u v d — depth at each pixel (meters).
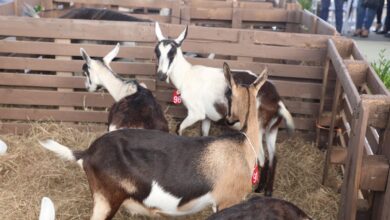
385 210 3.32
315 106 5.53
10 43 5.33
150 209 3.23
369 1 11.69
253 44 5.40
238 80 4.78
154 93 5.68
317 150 5.46
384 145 3.49
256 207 2.60
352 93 3.58
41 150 5.07
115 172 3.12
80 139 5.42
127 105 4.20
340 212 3.71
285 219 2.57
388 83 6.41
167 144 3.18
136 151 3.14
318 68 5.40
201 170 3.15
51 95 5.57
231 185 3.25
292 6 8.09
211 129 5.68
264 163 4.66
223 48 5.43
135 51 5.45
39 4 8.34
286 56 5.40
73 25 5.33
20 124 5.59
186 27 5.10
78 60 5.45
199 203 3.23
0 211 4.09
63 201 4.21
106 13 7.03
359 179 3.37
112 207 3.23
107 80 4.64
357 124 3.36
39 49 5.40
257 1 9.63
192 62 5.50
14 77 5.47
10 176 4.65
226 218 2.53
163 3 8.17
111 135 3.25
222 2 8.87
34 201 4.26
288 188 4.79
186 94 5.10
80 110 5.68
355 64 4.34
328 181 4.89
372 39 11.88
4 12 6.50
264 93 4.49
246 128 3.33
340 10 11.91
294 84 5.45
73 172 4.70
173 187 3.12
